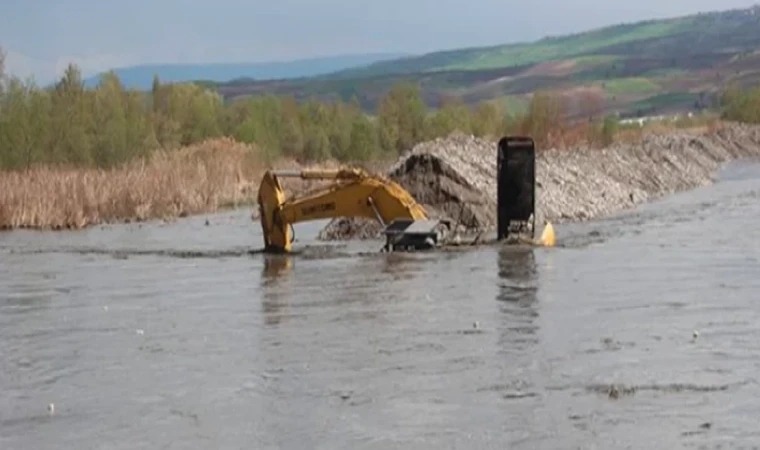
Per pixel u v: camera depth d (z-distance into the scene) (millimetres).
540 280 43844
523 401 25547
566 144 134000
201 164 102250
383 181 54000
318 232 67750
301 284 44750
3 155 102312
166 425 24578
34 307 41156
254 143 138875
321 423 24297
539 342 31797
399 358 30172
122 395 27281
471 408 25094
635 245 55875
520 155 56500
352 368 29203
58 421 25141
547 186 80000
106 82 134500
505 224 56844
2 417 25578
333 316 36906
